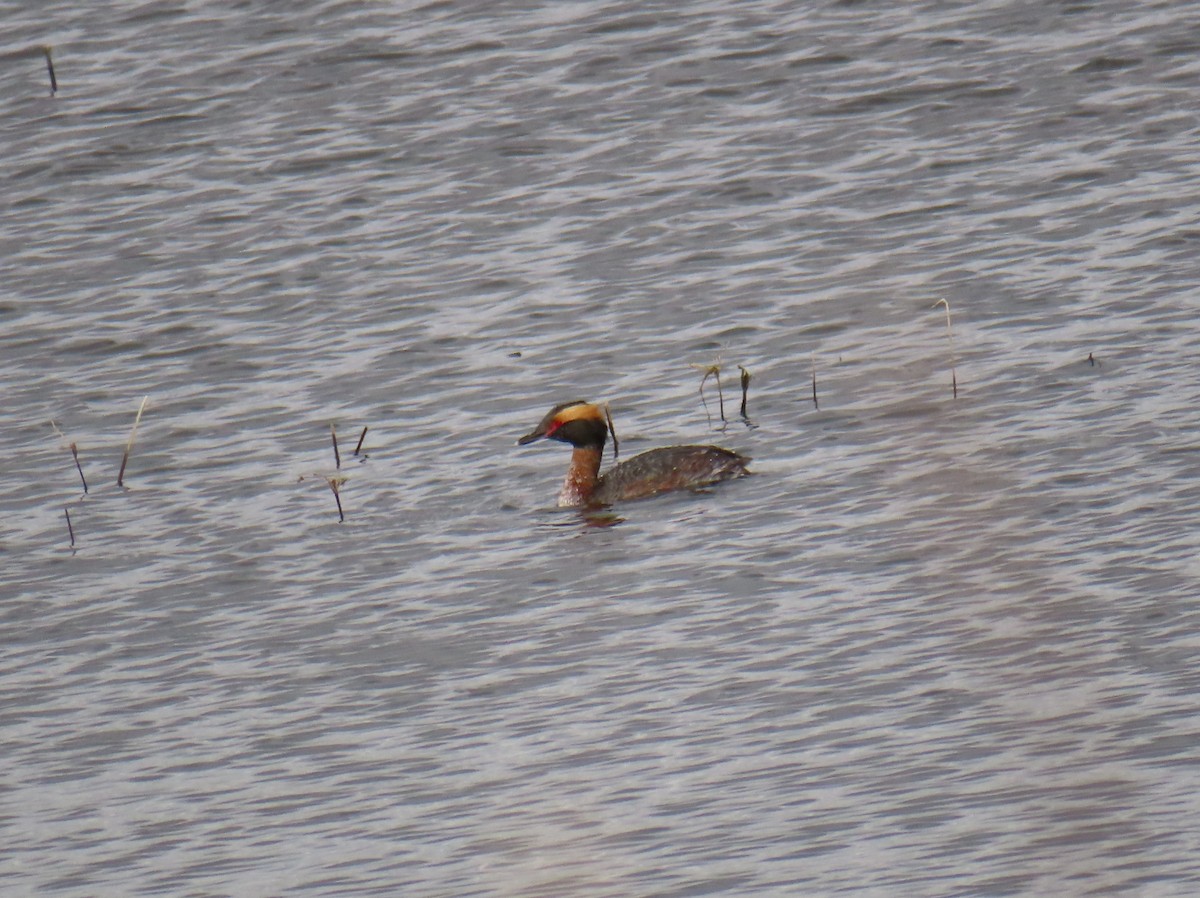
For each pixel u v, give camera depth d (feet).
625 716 47.62
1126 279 72.54
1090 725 44.14
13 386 74.49
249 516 62.13
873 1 103.81
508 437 66.90
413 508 61.98
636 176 88.48
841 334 71.87
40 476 66.54
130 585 57.93
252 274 82.53
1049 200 81.25
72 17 108.68
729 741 45.91
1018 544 53.72
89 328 78.79
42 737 49.73
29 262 85.40
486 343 74.64
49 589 58.08
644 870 40.73
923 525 56.08
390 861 42.32
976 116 90.58
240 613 55.67
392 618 54.49
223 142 95.20
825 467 61.36
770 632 51.06
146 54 104.17
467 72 100.12
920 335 70.44
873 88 94.43
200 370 74.49
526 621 53.47
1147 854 38.63
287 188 90.38
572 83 98.07
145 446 68.33
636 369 71.36
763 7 104.63
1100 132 87.20
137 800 46.29
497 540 59.11
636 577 55.47
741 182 86.69
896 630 50.24
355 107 97.55
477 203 87.40
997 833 40.55
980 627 49.67
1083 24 98.27
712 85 96.53
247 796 45.91
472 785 45.24
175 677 52.24
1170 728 43.55
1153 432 59.72
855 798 42.70
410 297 79.20
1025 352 67.46
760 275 77.92
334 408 70.23
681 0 106.52
